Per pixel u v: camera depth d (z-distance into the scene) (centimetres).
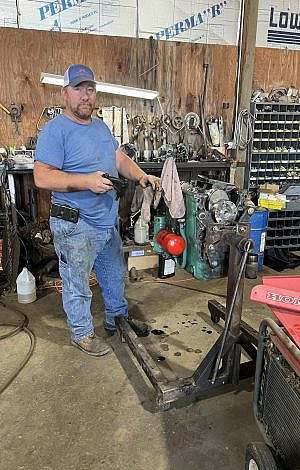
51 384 203
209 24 374
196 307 284
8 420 179
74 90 193
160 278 334
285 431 127
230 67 389
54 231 211
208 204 316
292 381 122
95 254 219
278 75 408
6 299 293
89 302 225
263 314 272
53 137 195
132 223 360
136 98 367
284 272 353
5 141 340
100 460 159
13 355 226
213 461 159
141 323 250
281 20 394
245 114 381
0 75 326
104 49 348
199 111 391
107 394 196
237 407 189
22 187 348
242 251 174
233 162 372
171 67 372
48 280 315
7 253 301
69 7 332
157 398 179
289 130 383
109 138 216
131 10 349
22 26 325
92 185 185
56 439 169
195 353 229
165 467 156
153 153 362
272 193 354
